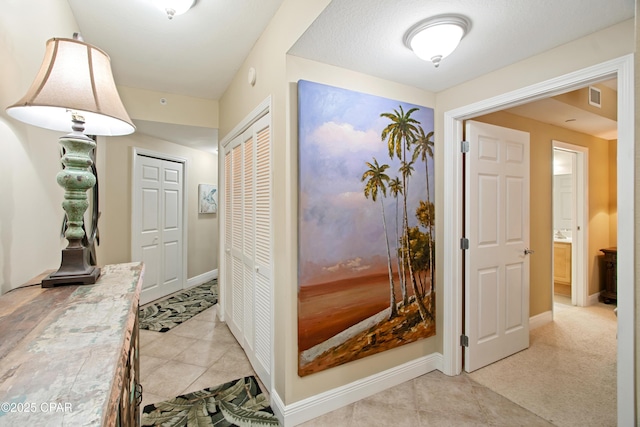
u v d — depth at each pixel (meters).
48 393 0.51
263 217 2.07
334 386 1.87
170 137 3.99
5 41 1.15
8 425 0.43
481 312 2.33
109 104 1.07
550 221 3.27
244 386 2.10
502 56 1.76
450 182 2.22
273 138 1.88
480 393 2.03
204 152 5.08
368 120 1.95
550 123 3.24
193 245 4.86
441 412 1.84
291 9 1.66
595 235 3.92
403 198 2.11
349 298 1.88
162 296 4.21
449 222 2.23
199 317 3.44
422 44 1.51
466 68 1.91
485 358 2.36
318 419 1.78
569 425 1.75
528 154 2.62
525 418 1.80
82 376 0.57
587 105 2.88
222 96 3.27
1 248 1.10
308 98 1.73
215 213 5.39
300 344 1.73
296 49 1.68
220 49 2.34
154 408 1.87
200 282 5.01
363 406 1.89
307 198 1.74
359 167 1.92
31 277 1.34
